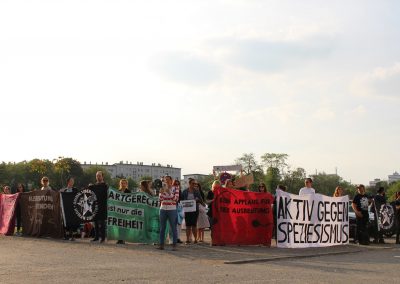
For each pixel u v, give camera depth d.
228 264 11.40
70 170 129.25
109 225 16.02
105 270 9.94
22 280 8.65
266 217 16.30
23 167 136.62
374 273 10.46
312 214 16.83
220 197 15.76
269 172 111.69
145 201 16.16
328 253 14.38
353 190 132.12
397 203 19.19
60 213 16.98
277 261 12.38
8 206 19.23
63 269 9.99
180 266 10.79
